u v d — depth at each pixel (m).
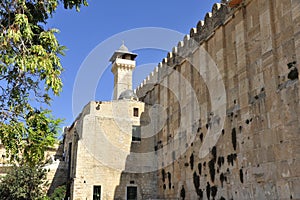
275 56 18.50
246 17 21.84
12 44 11.50
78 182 32.50
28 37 11.14
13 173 33.69
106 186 33.34
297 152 16.02
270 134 18.09
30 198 33.53
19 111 12.63
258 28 20.38
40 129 13.12
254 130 19.56
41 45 11.88
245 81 21.00
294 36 17.08
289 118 16.80
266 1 19.69
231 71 23.03
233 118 21.97
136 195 33.91
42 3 12.22
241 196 20.08
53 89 11.49
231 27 23.56
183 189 28.36
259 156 18.83
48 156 43.56
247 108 20.50
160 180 33.62
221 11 24.95
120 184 33.81
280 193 16.83
